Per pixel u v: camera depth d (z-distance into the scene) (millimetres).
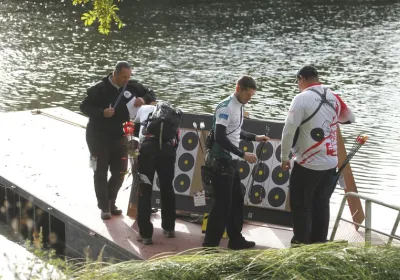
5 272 9125
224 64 34562
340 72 33094
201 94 27891
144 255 10609
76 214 12195
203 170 10383
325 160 10062
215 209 10445
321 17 51719
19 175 14219
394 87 29781
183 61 35125
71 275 7820
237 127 10336
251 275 7840
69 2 56344
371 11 55094
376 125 23188
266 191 11602
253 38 42594
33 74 31500
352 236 11398
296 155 10180
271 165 11609
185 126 12117
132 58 35844
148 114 11031
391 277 7922
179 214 12086
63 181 13898
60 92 27953
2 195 14461
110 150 11914
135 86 11969
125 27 45688
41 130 17797
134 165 10945
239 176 10922
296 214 10305
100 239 11359
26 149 16109
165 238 11250
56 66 33500
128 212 12141
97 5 14984
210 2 57938
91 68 33156
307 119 9945
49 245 12781
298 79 10203
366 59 36531
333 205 13859
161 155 10781
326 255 8094
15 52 37219
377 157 19453
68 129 17922
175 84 29750
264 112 24953
